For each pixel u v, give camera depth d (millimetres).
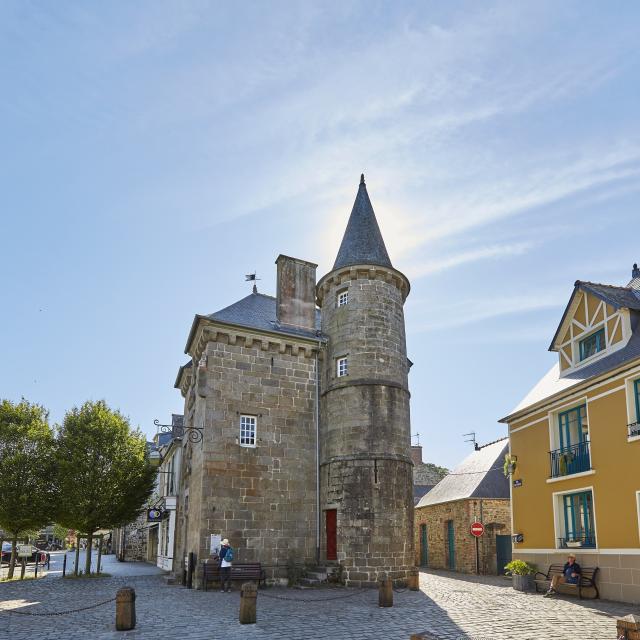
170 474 29953
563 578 15523
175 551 22062
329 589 16781
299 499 19031
